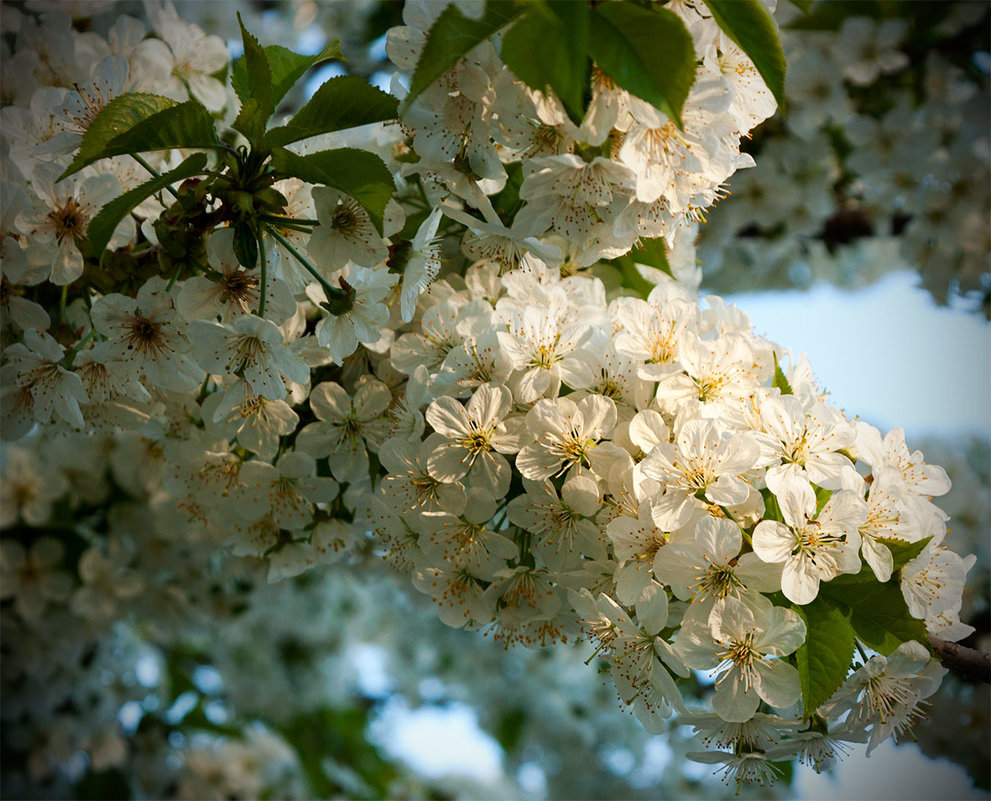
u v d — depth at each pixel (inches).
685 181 26.3
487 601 27.3
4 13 29.8
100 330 26.8
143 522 34.1
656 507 25.9
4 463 34.0
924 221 37.0
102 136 25.9
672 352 27.0
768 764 26.3
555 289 27.7
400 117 25.5
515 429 26.8
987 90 35.3
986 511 42.1
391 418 28.1
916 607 25.8
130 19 29.6
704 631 25.7
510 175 27.5
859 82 36.4
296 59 27.4
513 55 25.0
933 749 34.7
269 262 26.9
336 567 33.4
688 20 25.8
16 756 38.1
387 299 28.1
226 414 27.4
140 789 42.4
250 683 49.6
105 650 38.3
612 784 55.2
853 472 26.1
